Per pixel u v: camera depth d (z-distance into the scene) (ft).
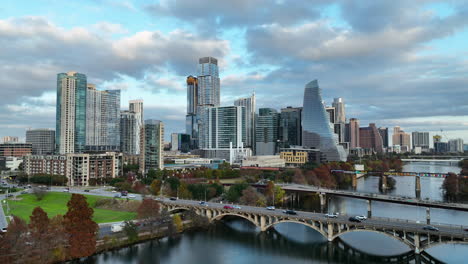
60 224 487.61
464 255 511.81
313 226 581.94
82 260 486.79
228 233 640.17
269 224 634.43
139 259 496.23
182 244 572.10
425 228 494.59
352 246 564.71
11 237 423.64
